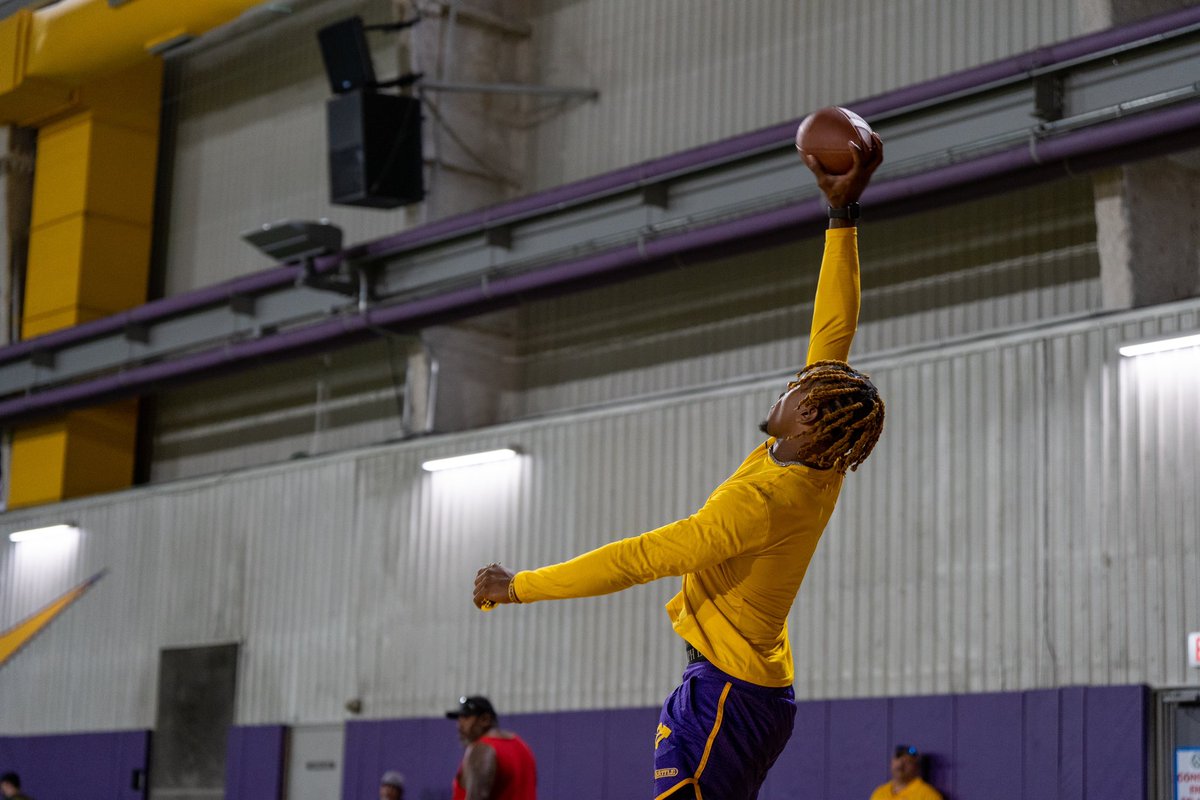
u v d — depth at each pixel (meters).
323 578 21.41
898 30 18.14
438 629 19.81
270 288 22.70
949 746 14.73
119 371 24.92
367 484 21.16
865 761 15.33
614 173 18.31
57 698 24.83
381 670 20.34
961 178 15.00
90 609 24.67
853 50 18.61
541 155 22.09
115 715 23.86
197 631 22.95
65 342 25.55
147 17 23.62
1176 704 13.38
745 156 17.05
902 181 15.42
